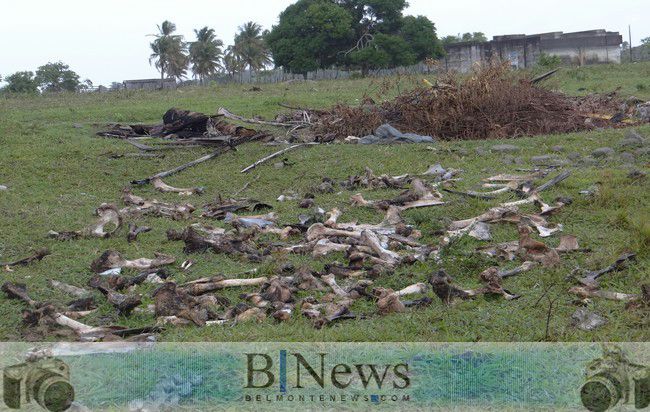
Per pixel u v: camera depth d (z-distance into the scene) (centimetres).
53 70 6394
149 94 2833
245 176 1224
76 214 1006
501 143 1337
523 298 621
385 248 773
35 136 1538
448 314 588
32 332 575
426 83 1575
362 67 5459
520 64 5425
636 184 973
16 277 729
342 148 1362
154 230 904
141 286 692
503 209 862
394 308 601
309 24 5397
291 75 5925
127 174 1263
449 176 1101
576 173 1050
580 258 718
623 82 2384
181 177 1237
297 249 780
